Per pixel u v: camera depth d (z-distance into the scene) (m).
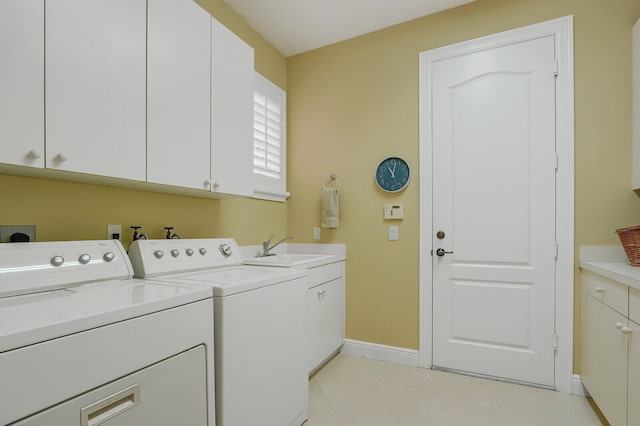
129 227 1.73
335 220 2.75
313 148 2.98
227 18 2.40
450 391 2.12
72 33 1.16
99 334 0.84
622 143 1.99
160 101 1.49
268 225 2.83
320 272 2.37
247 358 1.34
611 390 1.58
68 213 1.47
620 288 1.50
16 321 0.76
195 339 1.13
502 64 2.29
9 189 1.29
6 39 1.00
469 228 2.37
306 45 2.94
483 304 2.31
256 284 1.41
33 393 0.71
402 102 2.61
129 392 0.90
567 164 2.10
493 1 2.32
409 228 2.56
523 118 2.23
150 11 1.44
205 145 1.74
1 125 0.99
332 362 2.58
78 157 1.17
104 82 1.26
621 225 1.98
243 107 2.04
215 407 1.21
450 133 2.44
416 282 2.53
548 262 2.14
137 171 1.38
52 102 1.10
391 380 2.27
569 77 2.10
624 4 2.00
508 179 2.26
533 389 2.13
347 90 2.84
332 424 1.77
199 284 1.29
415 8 2.45
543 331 2.14
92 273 1.29
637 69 1.91
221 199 2.35
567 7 2.12
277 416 1.53
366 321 2.70
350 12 2.49
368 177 2.73
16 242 1.20
